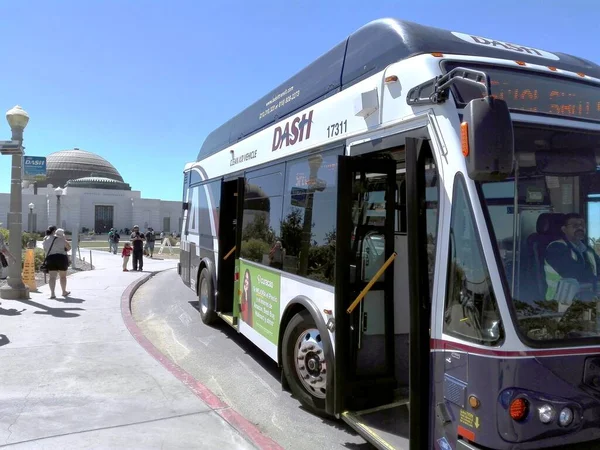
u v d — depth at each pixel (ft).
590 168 10.68
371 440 12.12
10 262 36.04
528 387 8.92
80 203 270.46
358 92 14.05
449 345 9.95
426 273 10.77
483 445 9.05
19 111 35.73
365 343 14.19
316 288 15.39
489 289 9.20
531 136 10.29
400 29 13.21
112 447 13.35
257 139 21.98
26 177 38.17
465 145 8.79
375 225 14.24
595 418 9.30
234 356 23.62
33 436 13.92
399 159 14.33
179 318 32.48
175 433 14.32
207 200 30.09
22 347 22.97
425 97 11.08
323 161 15.72
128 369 20.07
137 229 64.23
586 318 9.73
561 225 10.13
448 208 10.14
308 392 16.21
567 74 12.05
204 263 29.63
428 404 10.58
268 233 19.83
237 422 15.16
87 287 43.55
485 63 11.51
